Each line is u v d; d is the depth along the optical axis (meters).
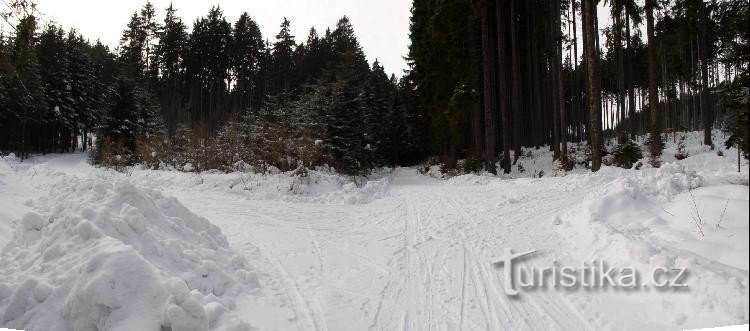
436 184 20.00
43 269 4.36
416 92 32.56
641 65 36.00
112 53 56.06
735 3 8.12
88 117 42.56
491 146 22.14
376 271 5.98
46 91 38.44
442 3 22.66
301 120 24.08
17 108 32.72
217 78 48.47
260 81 49.75
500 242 7.28
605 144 25.55
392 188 18.55
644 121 37.75
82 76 42.62
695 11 21.59
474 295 4.98
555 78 23.92
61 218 5.14
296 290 5.23
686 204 7.15
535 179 15.85
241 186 14.55
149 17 51.31
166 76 48.28
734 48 7.96
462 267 6.02
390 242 7.64
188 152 20.25
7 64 9.09
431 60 24.58
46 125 38.91
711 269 4.50
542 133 30.25
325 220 9.80
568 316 4.38
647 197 8.39
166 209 6.48
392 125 41.66
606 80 41.53
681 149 21.33
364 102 31.84
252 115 24.53
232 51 49.03
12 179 9.70
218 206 11.38
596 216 7.48
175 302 3.68
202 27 47.88
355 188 14.66
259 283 5.38
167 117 41.47
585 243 6.58
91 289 3.60
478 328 4.16
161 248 5.08
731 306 3.87
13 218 6.39
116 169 20.39
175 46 47.66
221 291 4.93
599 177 13.91
